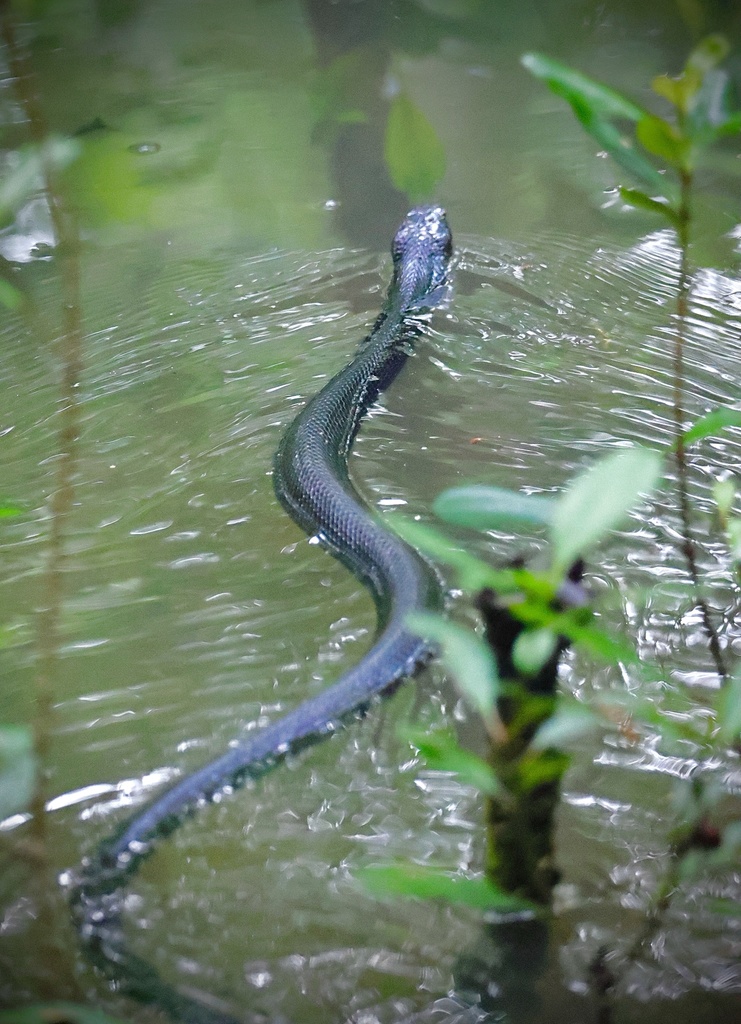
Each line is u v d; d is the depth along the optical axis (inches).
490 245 255.4
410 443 186.1
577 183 279.6
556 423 189.2
